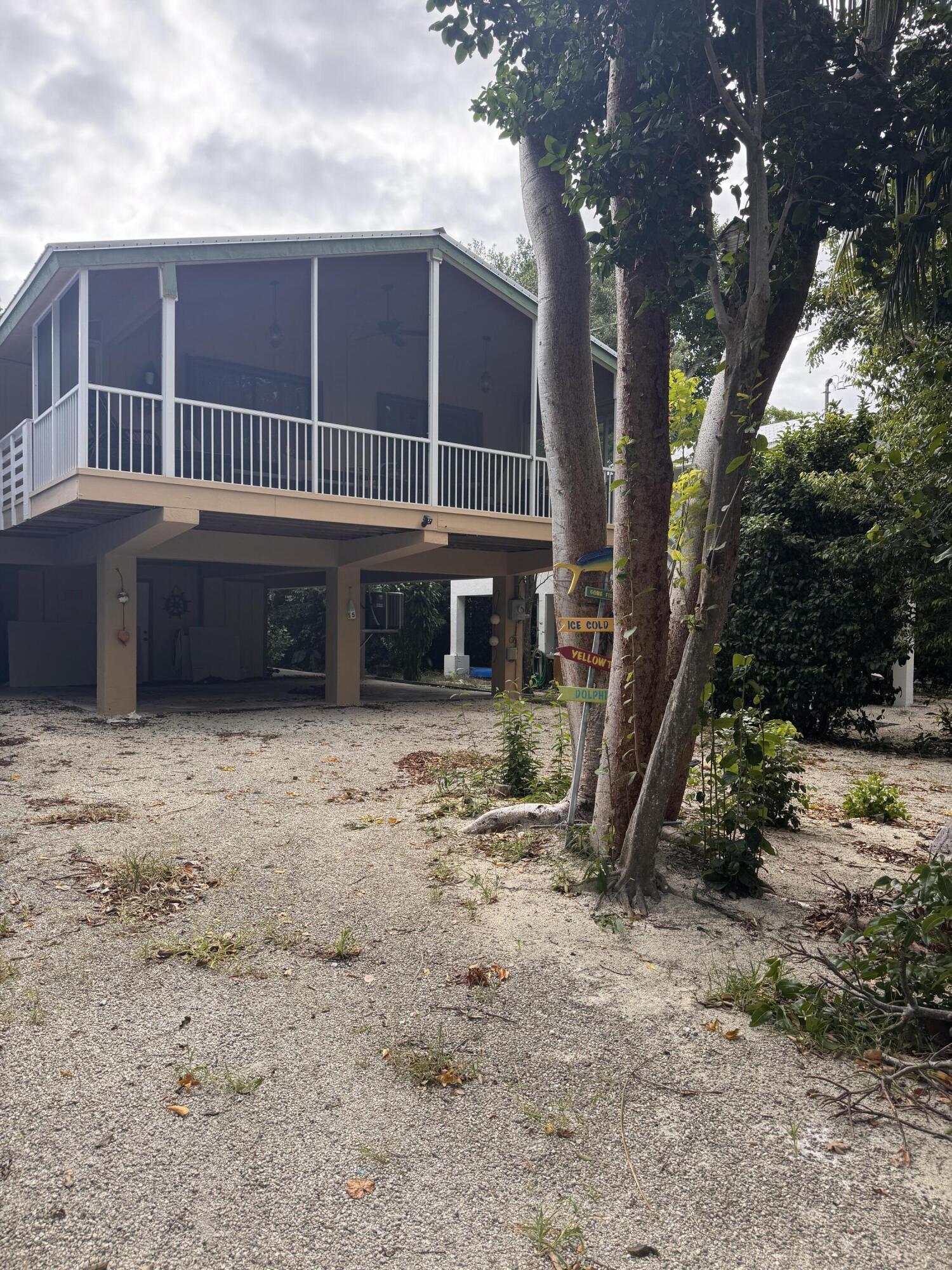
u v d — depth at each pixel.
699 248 4.19
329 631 13.62
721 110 4.14
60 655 15.54
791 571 11.34
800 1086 2.79
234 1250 2.00
